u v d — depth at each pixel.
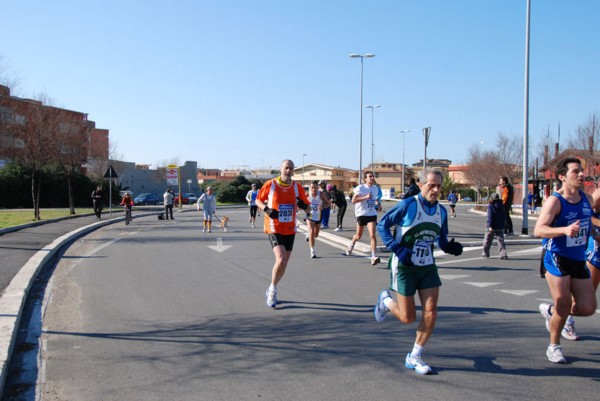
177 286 9.19
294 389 4.65
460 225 24.22
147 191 69.50
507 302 8.05
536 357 5.49
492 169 52.09
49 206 42.19
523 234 17.75
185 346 5.86
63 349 5.78
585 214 5.18
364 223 11.98
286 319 6.98
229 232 20.20
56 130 28.11
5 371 4.88
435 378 4.91
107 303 7.90
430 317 5.00
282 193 7.72
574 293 5.23
